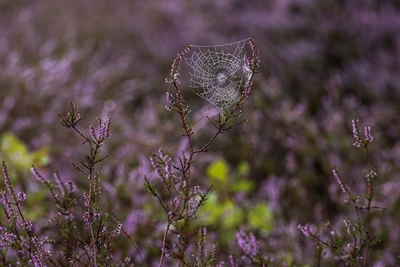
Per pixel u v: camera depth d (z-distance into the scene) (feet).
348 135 14.19
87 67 19.29
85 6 28.63
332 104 15.52
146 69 19.88
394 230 10.08
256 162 13.01
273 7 21.99
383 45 18.25
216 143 13.50
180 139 12.85
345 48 18.11
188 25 22.94
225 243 9.44
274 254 9.40
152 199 10.03
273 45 18.94
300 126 13.80
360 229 5.53
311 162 13.00
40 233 8.58
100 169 11.44
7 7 28.73
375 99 15.96
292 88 17.20
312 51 18.11
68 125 5.13
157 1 26.32
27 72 15.60
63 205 4.62
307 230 5.90
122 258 8.39
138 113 16.57
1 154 10.94
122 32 24.17
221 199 11.10
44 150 10.86
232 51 19.17
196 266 5.45
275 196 11.56
